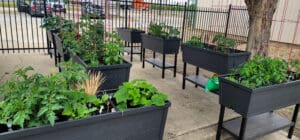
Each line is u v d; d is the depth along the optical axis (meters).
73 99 1.74
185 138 2.78
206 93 4.19
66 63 2.12
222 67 3.64
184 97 3.97
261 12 4.20
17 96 1.62
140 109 1.80
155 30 5.25
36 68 4.93
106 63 3.04
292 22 8.23
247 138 2.54
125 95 1.91
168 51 4.84
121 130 1.80
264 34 4.31
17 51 6.43
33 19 12.55
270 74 2.57
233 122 2.86
